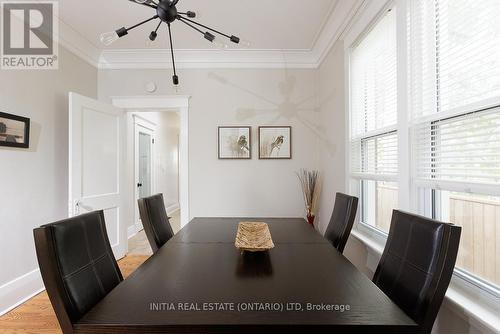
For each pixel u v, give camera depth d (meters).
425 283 0.94
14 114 2.32
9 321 2.02
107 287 1.20
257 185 3.56
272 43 3.26
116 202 3.34
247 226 1.93
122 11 2.58
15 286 2.29
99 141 3.07
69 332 0.93
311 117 3.57
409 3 1.60
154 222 1.95
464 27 1.26
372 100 2.16
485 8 1.14
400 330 0.79
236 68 3.55
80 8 2.52
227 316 0.84
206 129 3.55
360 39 2.31
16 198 2.32
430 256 0.96
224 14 2.63
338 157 2.83
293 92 3.57
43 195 2.62
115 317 0.83
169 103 3.53
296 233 1.96
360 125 2.37
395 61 1.83
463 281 1.28
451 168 1.32
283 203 3.57
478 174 1.18
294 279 1.13
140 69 3.54
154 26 2.84
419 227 1.05
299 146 3.57
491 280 1.19
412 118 1.58
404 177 1.62
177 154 7.98
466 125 1.27
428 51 1.49
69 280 0.99
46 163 2.66
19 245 2.34
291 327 0.79
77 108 2.76
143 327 0.80
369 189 2.41
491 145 1.14
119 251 3.39
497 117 1.11
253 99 3.55
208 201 3.55
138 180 5.05
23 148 2.39
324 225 3.32
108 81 3.54
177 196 8.00
